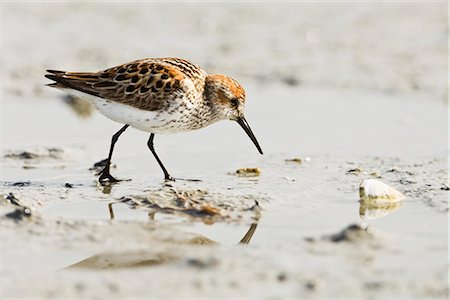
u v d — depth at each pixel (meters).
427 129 15.97
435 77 19.28
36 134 15.64
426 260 8.85
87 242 9.52
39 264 8.85
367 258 8.92
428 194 11.63
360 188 11.45
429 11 24.78
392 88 18.66
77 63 20.28
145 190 11.98
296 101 18.09
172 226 10.19
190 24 24.08
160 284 8.23
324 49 21.72
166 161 13.94
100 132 15.92
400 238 9.62
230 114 13.56
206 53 21.36
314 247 9.30
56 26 23.70
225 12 25.34
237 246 9.42
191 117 12.98
